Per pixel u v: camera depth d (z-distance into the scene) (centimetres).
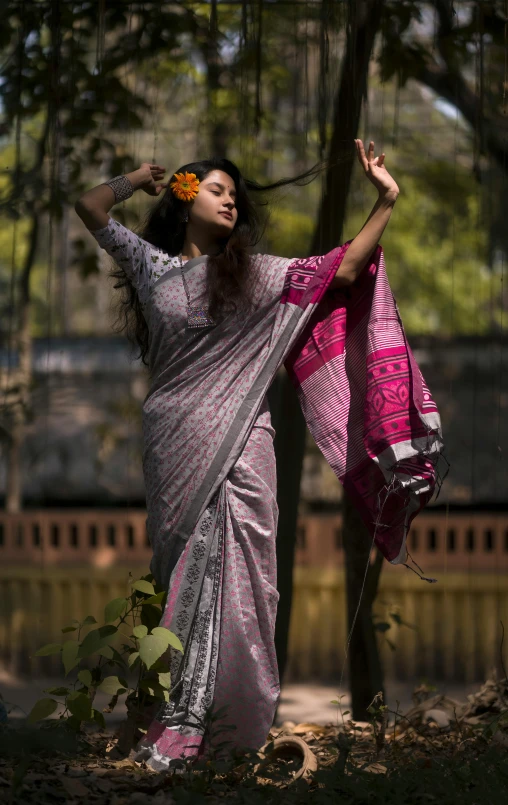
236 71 462
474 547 775
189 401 304
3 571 814
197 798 244
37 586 812
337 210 407
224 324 305
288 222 973
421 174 993
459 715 392
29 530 827
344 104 401
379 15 401
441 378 970
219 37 490
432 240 1151
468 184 952
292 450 422
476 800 257
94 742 331
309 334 324
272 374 307
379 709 345
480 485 881
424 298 1265
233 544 300
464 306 1196
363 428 318
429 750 334
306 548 800
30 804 246
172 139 797
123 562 827
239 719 295
